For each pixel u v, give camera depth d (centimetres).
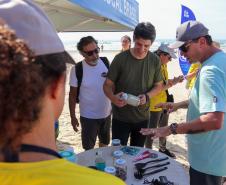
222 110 171
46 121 52
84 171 52
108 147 232
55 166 49
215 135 186
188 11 472
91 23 488
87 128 324
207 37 189
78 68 318
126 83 278
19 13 50
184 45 192
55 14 402
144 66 274
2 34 46
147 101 271
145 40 255
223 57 179
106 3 270
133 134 299
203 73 178
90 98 319
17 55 45
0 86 43
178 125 190
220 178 196
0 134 46
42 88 49
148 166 195
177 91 1008
